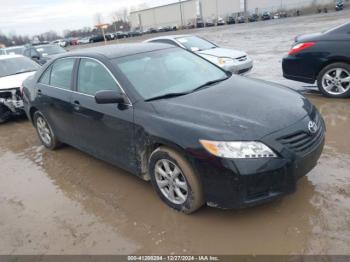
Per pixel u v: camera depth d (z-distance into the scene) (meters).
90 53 4.20
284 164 2.80
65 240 3.12
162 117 3.20
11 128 7.06
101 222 3.32
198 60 4.48
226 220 3.12
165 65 4.09
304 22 30.08
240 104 3.24
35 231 3.31
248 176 2.74
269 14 54.31
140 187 3.87
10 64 8.25
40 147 5.64
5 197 4.07
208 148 2.82
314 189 3.42
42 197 3.95
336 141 4.48
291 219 3.03
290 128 2.94
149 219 3.27
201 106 3.24
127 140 3.56
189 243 2.89
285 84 7.65
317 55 6.14
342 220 2.93
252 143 2.76
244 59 8.70
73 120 4.34
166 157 3.17
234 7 67.50
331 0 53.22
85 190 3.98
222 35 28.44
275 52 13.48
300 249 2.68
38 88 5.04
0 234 3.33
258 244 2.79
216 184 2.86
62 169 4.63
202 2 72.62
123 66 3.83
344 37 5.86
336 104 5.89
